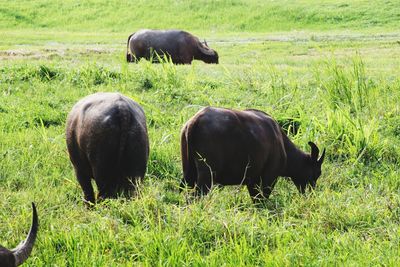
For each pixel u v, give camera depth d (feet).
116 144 91.97
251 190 102.32
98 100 95.20
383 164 120.78
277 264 76.54
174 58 269.85
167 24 467.52
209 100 152.25
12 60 233.76
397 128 139.85
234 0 500.33
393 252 79.97
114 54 281.54
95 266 75.56
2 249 63.93
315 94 158.92
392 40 334.24
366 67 222.89
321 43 325.62
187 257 78.64
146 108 148.77
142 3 504.84
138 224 85.46
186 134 97.04
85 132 92.99
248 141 97.40
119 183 94.79
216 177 98.32
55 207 94.27
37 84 168.25
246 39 364.58
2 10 489.67
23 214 88.22
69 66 196.24
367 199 100.17
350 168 119.96
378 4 463.01
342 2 478.59
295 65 240.12
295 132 136.87
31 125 137.69
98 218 88.48
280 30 439.22
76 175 97.96
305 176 108.88
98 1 512.63
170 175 112.16
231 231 84.33
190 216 87.15
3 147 121.19
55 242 81.97
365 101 150.82
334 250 81.97
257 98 158.71
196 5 492.95
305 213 94.53
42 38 368.48
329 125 131.23
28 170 111.55
